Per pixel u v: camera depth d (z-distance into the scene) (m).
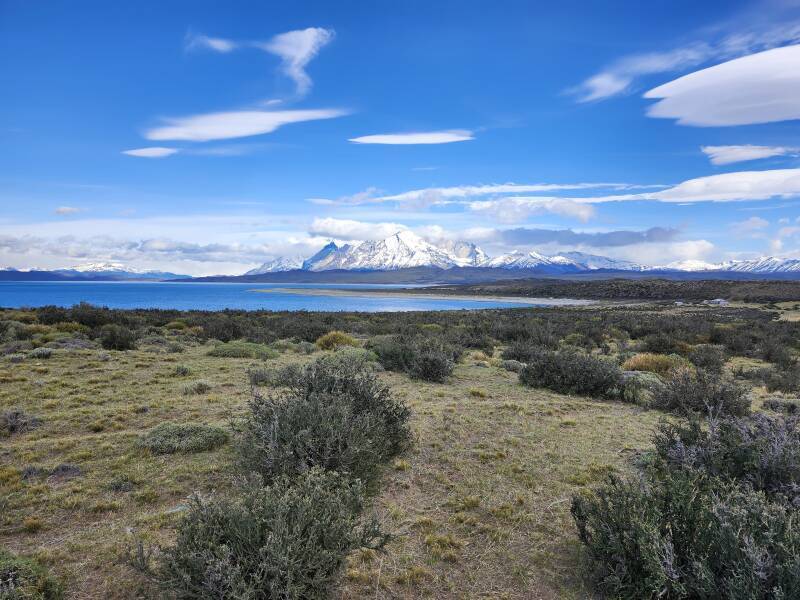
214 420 8.27
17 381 10.95
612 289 136.12
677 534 3.75
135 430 7.70
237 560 3.20
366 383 7.29
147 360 14.65
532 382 12.47
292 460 5.08
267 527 3.46
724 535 3.41
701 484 4.54
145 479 5.77
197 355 16.31
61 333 19.83
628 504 4.06
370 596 3.77
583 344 26.20
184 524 3.51
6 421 7.63
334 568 3.58
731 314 58.12
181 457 6.51
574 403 10.61
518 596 3.85
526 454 7.07
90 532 4.54
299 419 5.52
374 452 5.52
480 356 18.42
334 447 5.25
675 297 115.50
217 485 5.63
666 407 10.20
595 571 4.05
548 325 31.75
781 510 3.60
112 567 3.97
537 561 4.32
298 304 103.38
